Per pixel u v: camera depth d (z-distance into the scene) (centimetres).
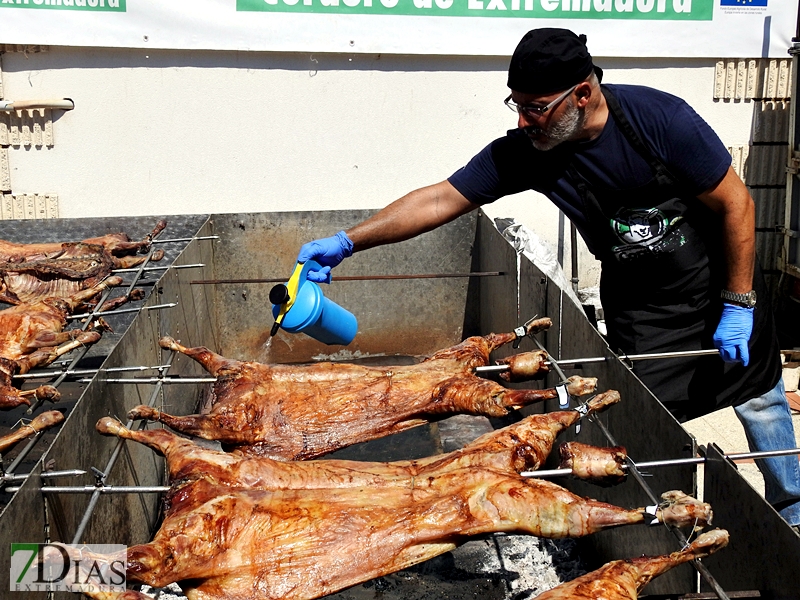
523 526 249
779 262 684
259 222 603
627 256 334
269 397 326
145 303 396
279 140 678
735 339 325
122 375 342
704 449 261
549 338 434
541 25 663
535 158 333
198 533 243
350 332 372
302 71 665
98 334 365
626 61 682
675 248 329
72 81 644
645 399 299
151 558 229
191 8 632
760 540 225
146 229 568
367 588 356
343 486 271
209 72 657
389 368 345
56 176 662
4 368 324
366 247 363
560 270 552
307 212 605
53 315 380
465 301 635
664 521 232
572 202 333
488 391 314
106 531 317
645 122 305
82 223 559
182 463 271
